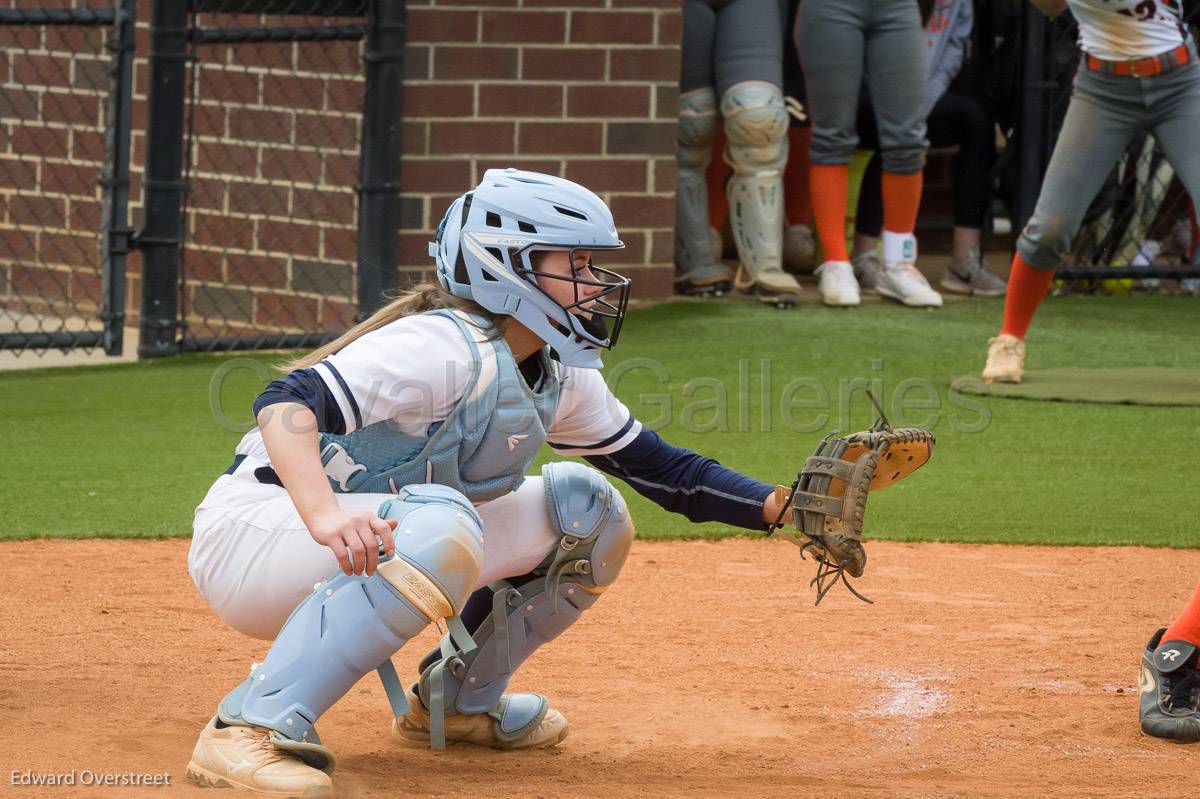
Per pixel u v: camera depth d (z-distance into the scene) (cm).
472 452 995
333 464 994
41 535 1859
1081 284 3772
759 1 3459
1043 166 3662
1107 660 1411
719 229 3841
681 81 3525
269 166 3300
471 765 1066
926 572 1769
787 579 1745
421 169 3325
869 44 3419
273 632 1012
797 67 3847
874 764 1080
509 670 1101
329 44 3216
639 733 1165
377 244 3222
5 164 3516
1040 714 1227
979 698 1277
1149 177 3678
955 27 3566
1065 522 1995
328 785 920
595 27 3375
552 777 1034
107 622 1485
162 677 1277
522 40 3338
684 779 1032
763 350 3083
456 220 994
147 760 994
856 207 3794
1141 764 1084
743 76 3462
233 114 3303
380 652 948
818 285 3788
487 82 3334
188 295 3397
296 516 980
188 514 1978
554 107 3384
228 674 1297
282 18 3234
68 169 3462
